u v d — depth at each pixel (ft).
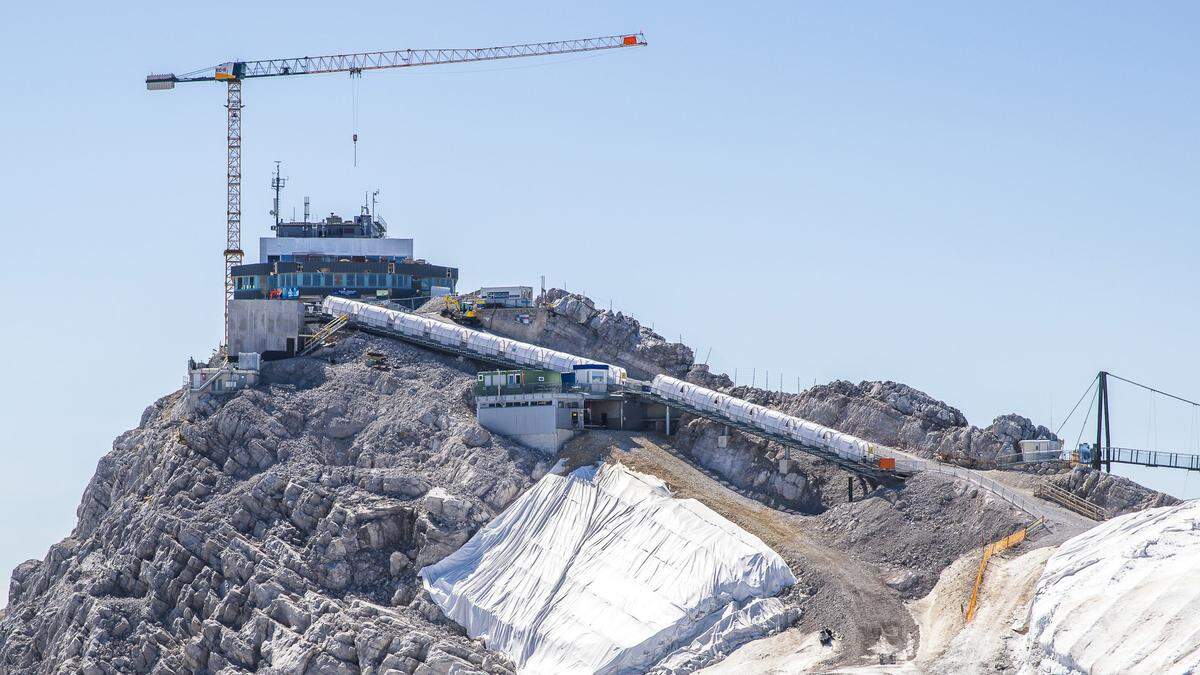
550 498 546.26
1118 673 340.39
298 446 597.52
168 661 528.63
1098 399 533.96
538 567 516.32
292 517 560.61
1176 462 524.52
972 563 461.78
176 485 586.86
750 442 572.51
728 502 534.78
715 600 468.34
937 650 415.44
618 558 503.61
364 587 535.60
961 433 563.07
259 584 531.50
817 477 546.67
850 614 448.24
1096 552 408.26
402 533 549.54
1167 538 385.50
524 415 594.65
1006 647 401.70
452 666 474.90
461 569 530.68
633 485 536.83
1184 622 341.82
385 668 482.28
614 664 456.45
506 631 494.59
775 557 478.59
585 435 588.50
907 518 497.46
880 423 585.22
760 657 440.45
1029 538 461.78
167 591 551.59
